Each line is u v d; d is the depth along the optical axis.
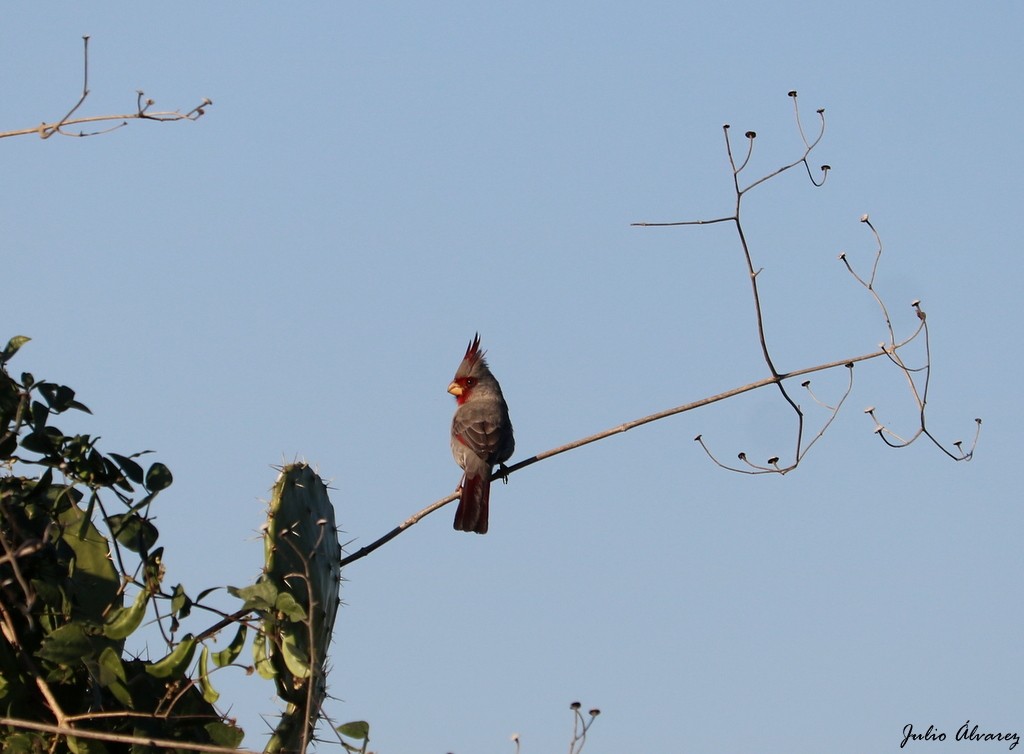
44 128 9.44
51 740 9.55
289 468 10.58
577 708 8.57
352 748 9.82
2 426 9.93
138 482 9.96
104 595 10.20
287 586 10.13
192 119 9.57
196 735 9.80
